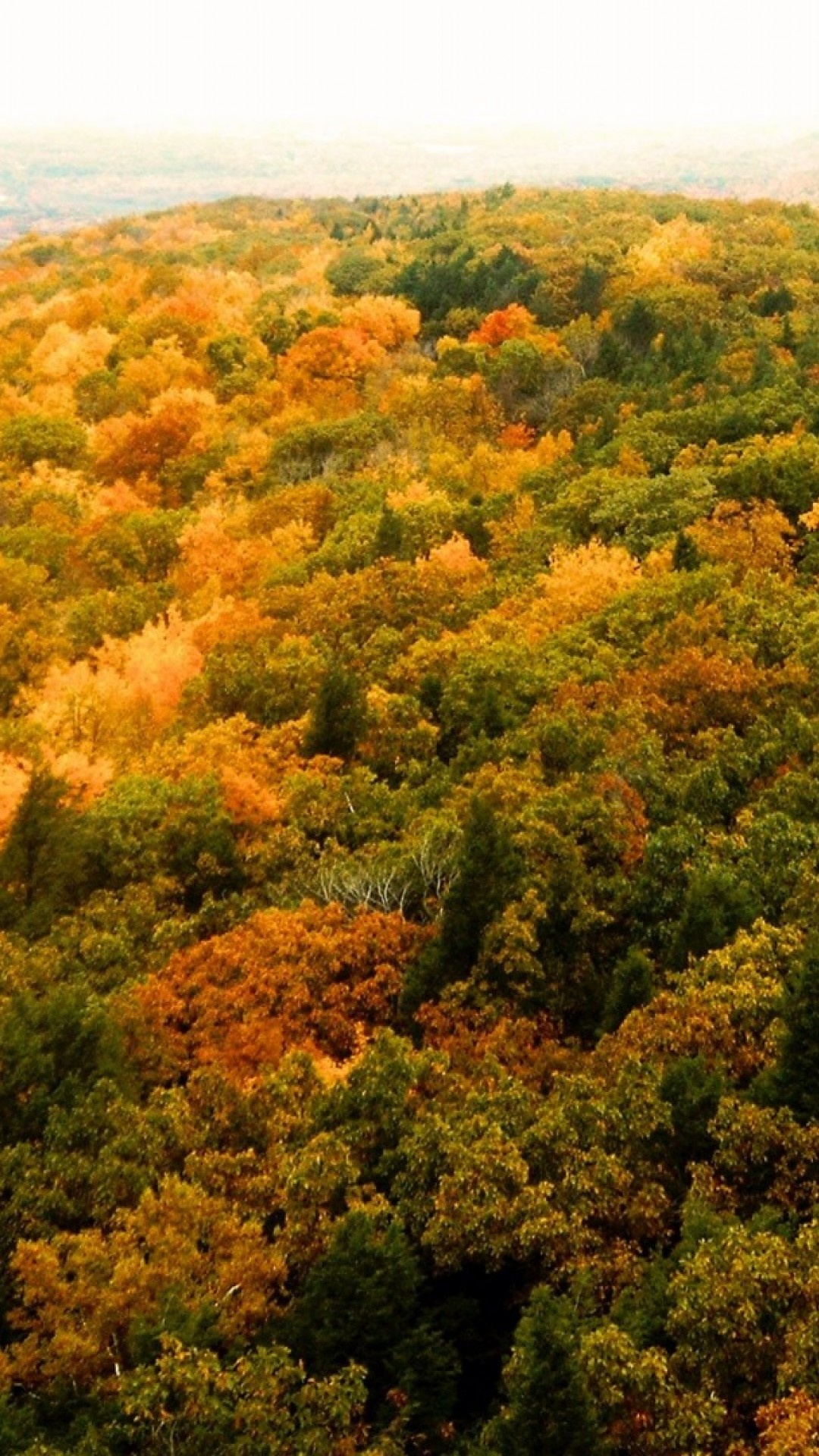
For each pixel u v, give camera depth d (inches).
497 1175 808.3
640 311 4138.8
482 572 2477.9
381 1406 742.5
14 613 2554.1
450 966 1160.2
